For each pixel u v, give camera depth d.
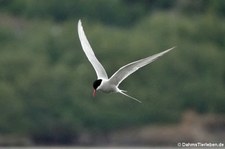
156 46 56.25
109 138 51.69
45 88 52.72
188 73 54.31
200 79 54.75
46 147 49.94
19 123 51.50
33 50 58.34
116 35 57.34
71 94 52.69
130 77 51.78
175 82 53.25
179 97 52.53
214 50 57.56
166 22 59.84
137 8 70.81
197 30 60.06
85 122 52.31
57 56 58.34
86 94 52.78
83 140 52.16
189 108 52.53
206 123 51.28
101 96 52.06
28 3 69.19
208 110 52.59
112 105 51.34
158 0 71.44
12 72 54.16
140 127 50.94
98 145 52.06
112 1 69.62
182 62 54.66
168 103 51.19
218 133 51.00
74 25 60.47
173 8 70.00
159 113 50.78
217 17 64.31
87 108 52.16
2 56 55.47
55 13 68.75
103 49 54.84
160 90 52.19
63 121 52.12
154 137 50.66
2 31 62.84
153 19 61.50
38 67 54.31
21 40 61.59
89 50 16.41
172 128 50.75
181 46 56.50
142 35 58.41
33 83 52.66
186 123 51.09
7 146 50.59
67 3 68.56
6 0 70.00
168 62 54.09
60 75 53.25
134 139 51.03
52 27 64.06
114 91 16.39
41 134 52.12
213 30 60.62
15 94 52.03
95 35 56.84
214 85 54.25
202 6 67.25
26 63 55.09
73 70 54.84
